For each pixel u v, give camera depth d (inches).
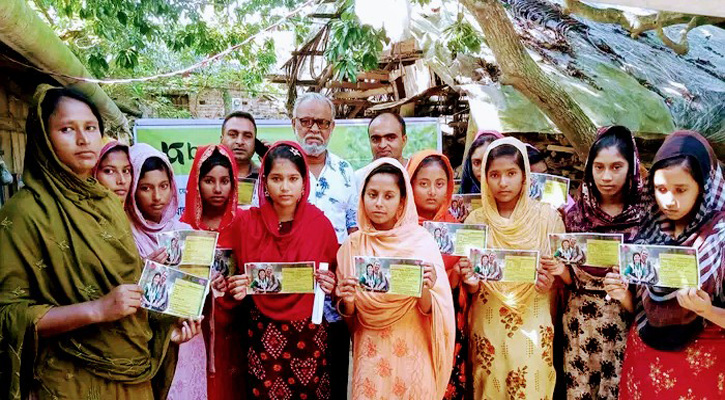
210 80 562.9
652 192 115.0
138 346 98.4
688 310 105.5
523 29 324.5
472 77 286.4
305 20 357.1
